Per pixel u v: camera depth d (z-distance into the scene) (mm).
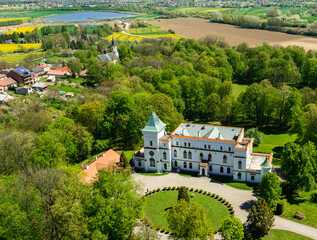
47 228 81125
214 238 92312
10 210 79125
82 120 161000
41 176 89750
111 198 92062
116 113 156375
